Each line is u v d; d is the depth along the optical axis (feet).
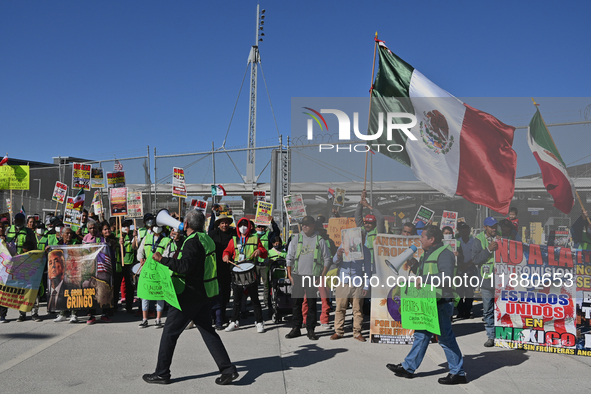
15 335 20.33
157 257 13.78
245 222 22.68
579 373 15.87
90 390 13.35
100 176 35.47
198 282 14.20
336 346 19.47
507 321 19.16
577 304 18.38
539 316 18.74
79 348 18.15
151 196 43.98
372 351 18.63
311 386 14.19
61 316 23.66
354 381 14.75
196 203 36.86
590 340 18.04
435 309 14.67
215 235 24.34
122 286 29.32
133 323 23.49
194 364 16.25
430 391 13.94
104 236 25.57
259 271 27.09
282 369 15.94
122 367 15.70
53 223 28.84
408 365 15.26
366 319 25.77
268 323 24.58
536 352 18.58
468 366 16.67
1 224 24.66
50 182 57.77
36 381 14.06
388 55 19.39
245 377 14.96
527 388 14.33
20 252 26.71
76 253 23.48
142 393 13.21
